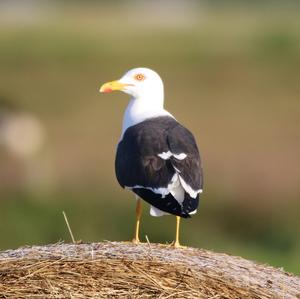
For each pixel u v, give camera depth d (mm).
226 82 31547
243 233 17062
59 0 58375
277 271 8570
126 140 9453
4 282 7473
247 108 27031
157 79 10289
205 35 42031
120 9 58844
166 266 7824
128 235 16234
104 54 36875
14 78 31844
